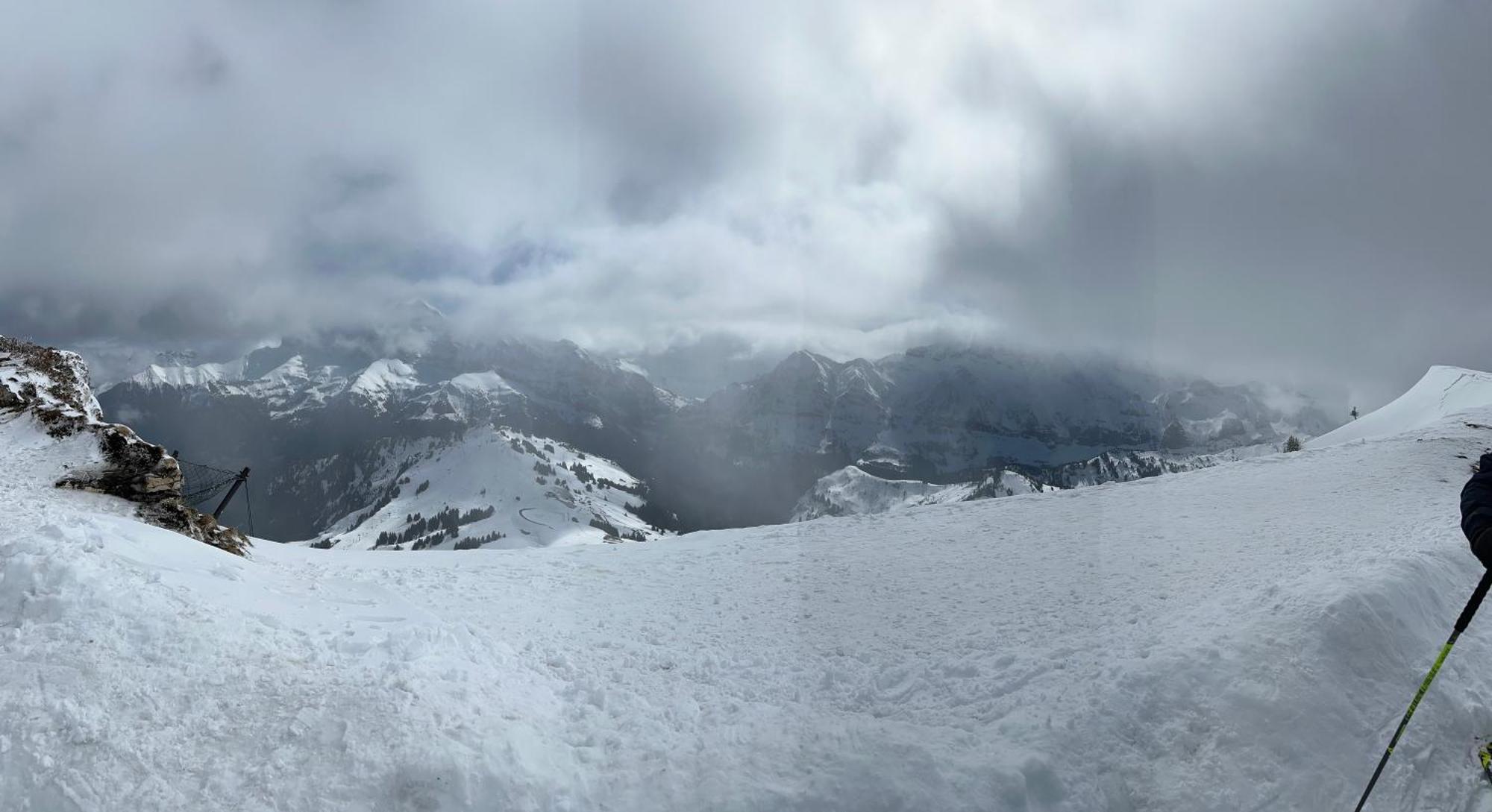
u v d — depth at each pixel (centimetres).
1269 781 519
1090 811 469
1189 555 1028
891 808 446
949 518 792
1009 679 577
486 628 796
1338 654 630
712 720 550
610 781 489
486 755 492
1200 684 580
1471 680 661
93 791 446
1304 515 1398
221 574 782
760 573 1038
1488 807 522
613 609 898
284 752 482
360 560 1250
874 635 634
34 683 513
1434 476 1831
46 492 1026
